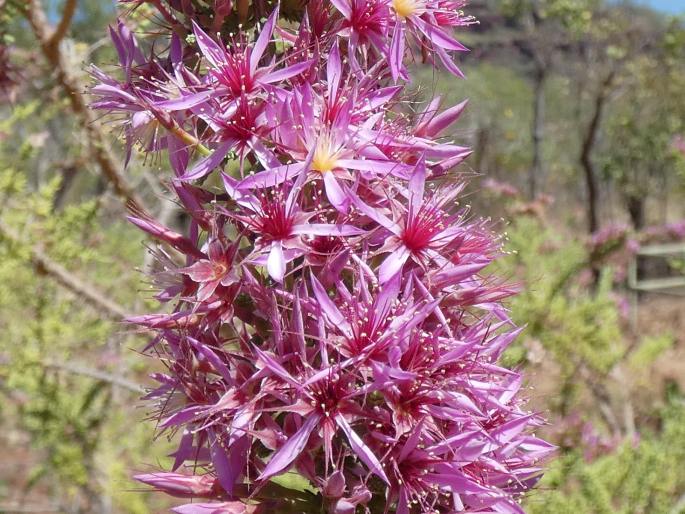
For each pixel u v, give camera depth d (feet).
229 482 0.40
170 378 0.44
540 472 0.46
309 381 0.37
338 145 0.41
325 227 0.40
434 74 0.48
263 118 0.41
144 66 0.46
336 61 0.42
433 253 0.42
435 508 0.42
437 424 0.41
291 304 0.40
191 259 0.43
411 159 0.44
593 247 1.65
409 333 0.39
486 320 0.44
